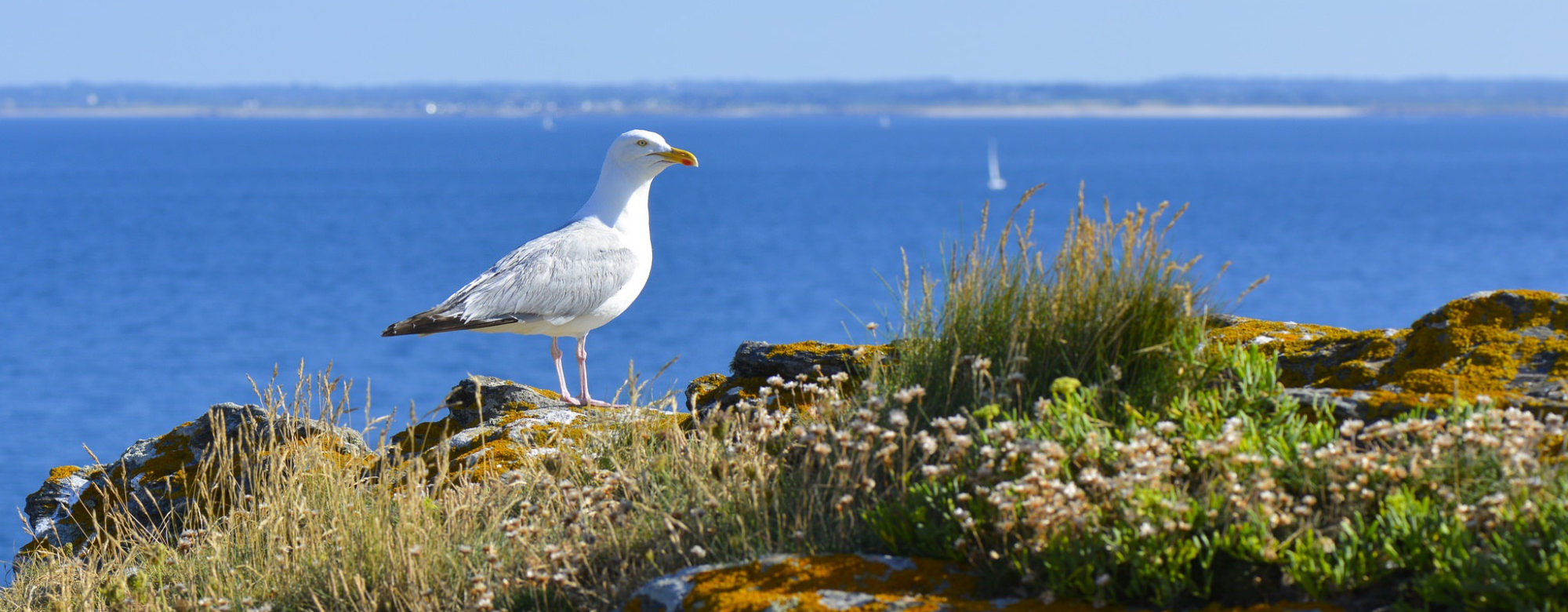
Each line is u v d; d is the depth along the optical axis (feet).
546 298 26.81
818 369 19.93
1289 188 398.62
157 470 25.43
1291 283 159.33
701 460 18.07
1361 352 19.22
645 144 28.43
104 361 106.93
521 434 24.12
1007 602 13.60
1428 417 15.74
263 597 18.49
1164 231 17.53
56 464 70.74
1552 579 11.85
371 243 218.59
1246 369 16.65
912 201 338.54
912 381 18.01
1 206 321.11
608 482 17.87
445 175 495.41
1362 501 13.84
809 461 17.01
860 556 14.75
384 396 89.71
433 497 20.98
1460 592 12.35
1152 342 17.13
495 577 17.29
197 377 100.07
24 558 24.39
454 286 158.71
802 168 551.18
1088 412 16.11
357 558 18.44
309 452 21.83
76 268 180.14
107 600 19.90
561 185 424.46
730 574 14.53
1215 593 13.48
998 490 13.82
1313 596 12.96
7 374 100.58
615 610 15.56
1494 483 13.61
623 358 103.91
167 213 295.07
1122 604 13.44
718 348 108.06
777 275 164.86
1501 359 17.35
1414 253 199.21
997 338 17.84
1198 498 14.29
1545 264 185.98
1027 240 17.95
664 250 201.77
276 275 170.50
